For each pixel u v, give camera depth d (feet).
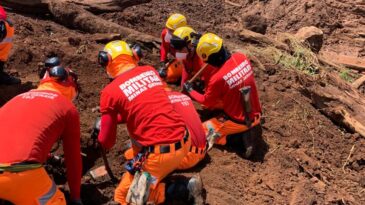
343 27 40.04
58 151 17.72
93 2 28.50
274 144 20.99
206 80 19.21
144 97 14.96
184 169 17.54
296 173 19.42
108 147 15.71
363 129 23.45
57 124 13.42
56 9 26.30
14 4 26.35
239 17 37.22
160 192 15.52
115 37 25.35
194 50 19.95
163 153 14.79
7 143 12.78
